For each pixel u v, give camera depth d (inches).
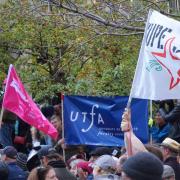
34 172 388.8
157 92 416.2
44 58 1008.9
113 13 778.8
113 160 427.5
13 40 1011.9
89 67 918.4
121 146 542.6
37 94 912.9
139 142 382.9
